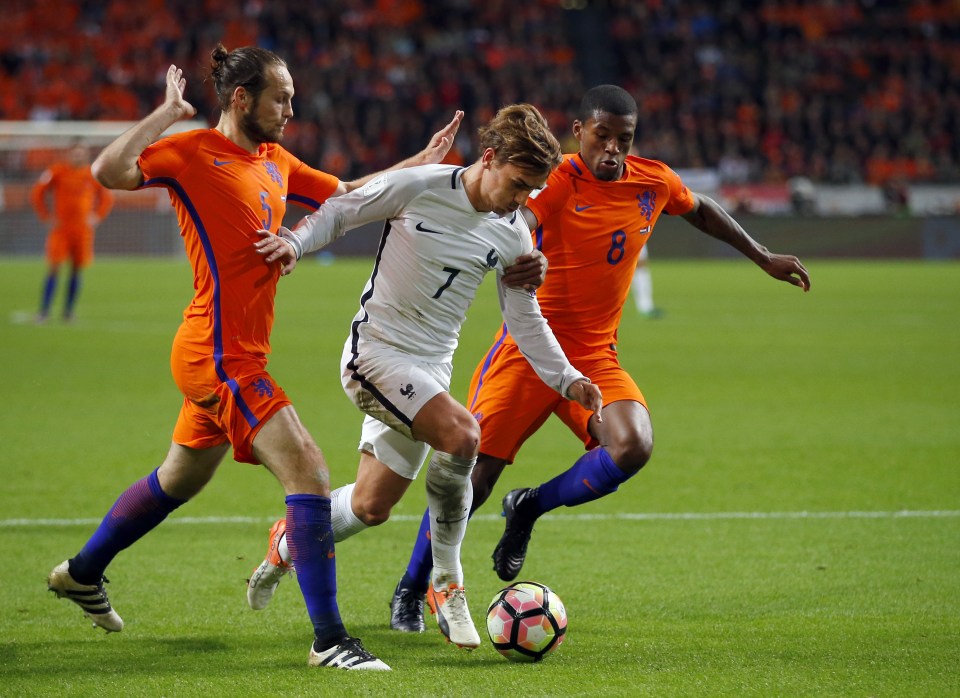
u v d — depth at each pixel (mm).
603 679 14766
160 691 14195
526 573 20609
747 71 143000
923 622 17578
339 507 17141
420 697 13969
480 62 138500
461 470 15734
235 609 18328
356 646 15305
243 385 15688
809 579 20125
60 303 72812
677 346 55562
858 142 131500
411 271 15828
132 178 15375
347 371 16234
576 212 19266
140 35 136375
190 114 15812
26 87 128750
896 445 32344
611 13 154500
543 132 14922
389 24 147000
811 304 77250
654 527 23953
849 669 15203
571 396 16938
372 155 124125
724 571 20656
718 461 30328
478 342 56594
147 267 103875
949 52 147250
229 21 139125
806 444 32500
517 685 14484
